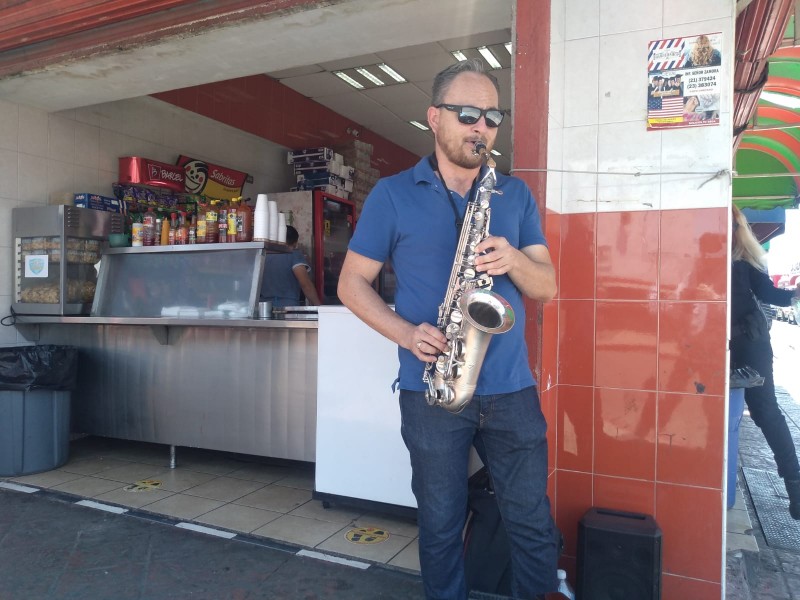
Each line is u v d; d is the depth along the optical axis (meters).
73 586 2.37
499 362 1.71
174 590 2.34
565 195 2.45
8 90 3.98
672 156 2.30
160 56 3.48
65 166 4.50
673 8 2.30
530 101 2.32
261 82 6.05
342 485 3.05
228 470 3.88
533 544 1.75
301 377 3.50
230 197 5.86
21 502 3.24
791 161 6.71
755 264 3.28
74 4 3.41
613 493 2.39
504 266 1.58
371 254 1.76
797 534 2.99
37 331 4.37
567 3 2.45
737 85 3.41
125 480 3.64
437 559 1.72
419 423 1.71
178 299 3.99
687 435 2.29
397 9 2.88
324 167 6.48
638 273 2.35
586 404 2.42
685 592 2.29
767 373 3.23
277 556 2.62
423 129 7.81
